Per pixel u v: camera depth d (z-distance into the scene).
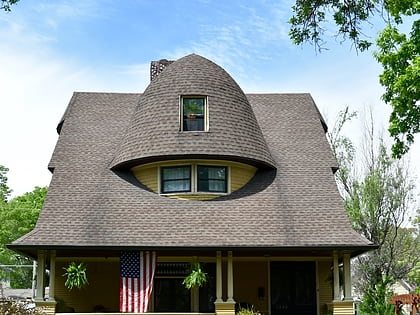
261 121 25.27
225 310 18.77
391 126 22.33
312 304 21.72
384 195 31.38
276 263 22.02
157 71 27.33
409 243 32.69
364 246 18.86
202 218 20.06
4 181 58.62
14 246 18.41
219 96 22.25
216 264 19.78
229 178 21.38
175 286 21.25
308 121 25.28
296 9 12.89
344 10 12.62
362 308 23.94
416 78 20.33
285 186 21.64
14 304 13.95
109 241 19.00
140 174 21.97
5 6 12.73
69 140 23.59
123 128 24.59
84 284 20.81
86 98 26.16
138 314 18.42
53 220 19.67
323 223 19.91
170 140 21.17
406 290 44.06
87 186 21.36
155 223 19.81
